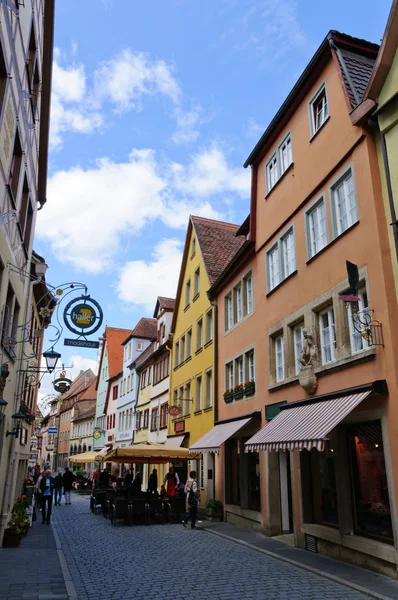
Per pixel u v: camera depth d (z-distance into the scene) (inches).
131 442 1579.7
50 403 906.1
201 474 869.8
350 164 429.7
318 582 330.0
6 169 388.2
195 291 1021.2
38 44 518.0
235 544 505.7
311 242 502.9
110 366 2106.3
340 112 452.8
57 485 1071.6
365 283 390.6
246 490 645.9
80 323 464.8
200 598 291.7
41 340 940.6
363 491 384.8
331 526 427.2
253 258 679.1
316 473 464.1
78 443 2613.2
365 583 317.7
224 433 660.7
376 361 364.5
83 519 782.5
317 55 492.4
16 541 484.4
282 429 441.4
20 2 389.1
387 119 380.2
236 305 763.4
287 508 562.9
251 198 677.9
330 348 452.1
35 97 531.2
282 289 562.6
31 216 585.0
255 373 633.6
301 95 538.9
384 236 374.6
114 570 375.2
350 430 407.5
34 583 323.9
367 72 469.4
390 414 343.9
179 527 668.1
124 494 829.8
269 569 375.9
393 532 331.3
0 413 447.8
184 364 1051.3
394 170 369.4
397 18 376.5
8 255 425.4
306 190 514.9
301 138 536.7
